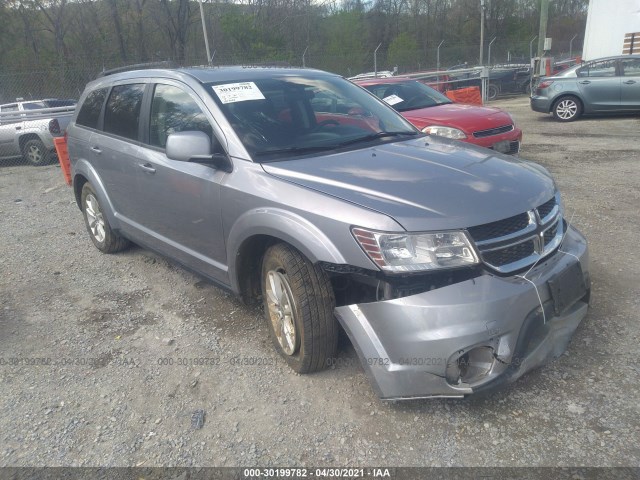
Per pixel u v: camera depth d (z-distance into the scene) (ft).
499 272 8.83
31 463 8.93
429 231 8.59
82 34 114.32
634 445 8.43
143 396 10.50
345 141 12.25
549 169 26.76
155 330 12.97
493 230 8.95
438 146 12.21
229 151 11.43
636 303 12.51
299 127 12.39
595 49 52.01
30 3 109.29
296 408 9.84
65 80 58.59
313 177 10.17
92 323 13.51
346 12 125.39
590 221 18.35
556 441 8.65
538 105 45.34
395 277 8.61
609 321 11.85
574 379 10.07
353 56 97.50
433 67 103.09
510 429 8.98
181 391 10.57
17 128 39.32
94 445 9.27
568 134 37.45
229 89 12.63
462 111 24.64
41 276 16.70
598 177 24.47
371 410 9.64
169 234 13.79
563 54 124.36
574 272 9.89
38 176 35.29
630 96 40.93
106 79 16.97
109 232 17.37
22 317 14.02
